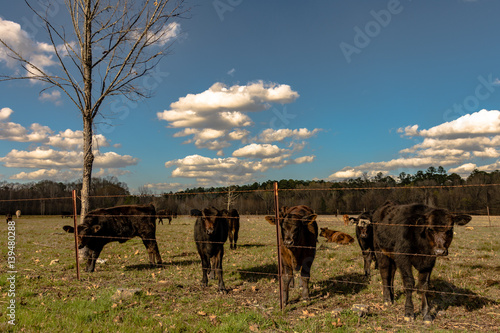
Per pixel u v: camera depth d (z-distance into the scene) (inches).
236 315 213.9
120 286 287.3
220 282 279.9
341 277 323.0
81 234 343.9
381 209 259.0
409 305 211.2
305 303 241.3
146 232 390.6
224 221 293.7
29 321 196.5
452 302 240.2
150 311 223.9
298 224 241.4
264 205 2079.2
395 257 219.9
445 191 1718.8
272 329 193.6
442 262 381.4
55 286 284.8
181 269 367.9
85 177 440.1
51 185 3550.7
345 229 869.8
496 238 654.5
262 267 372.5
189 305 239.5
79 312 211.3
